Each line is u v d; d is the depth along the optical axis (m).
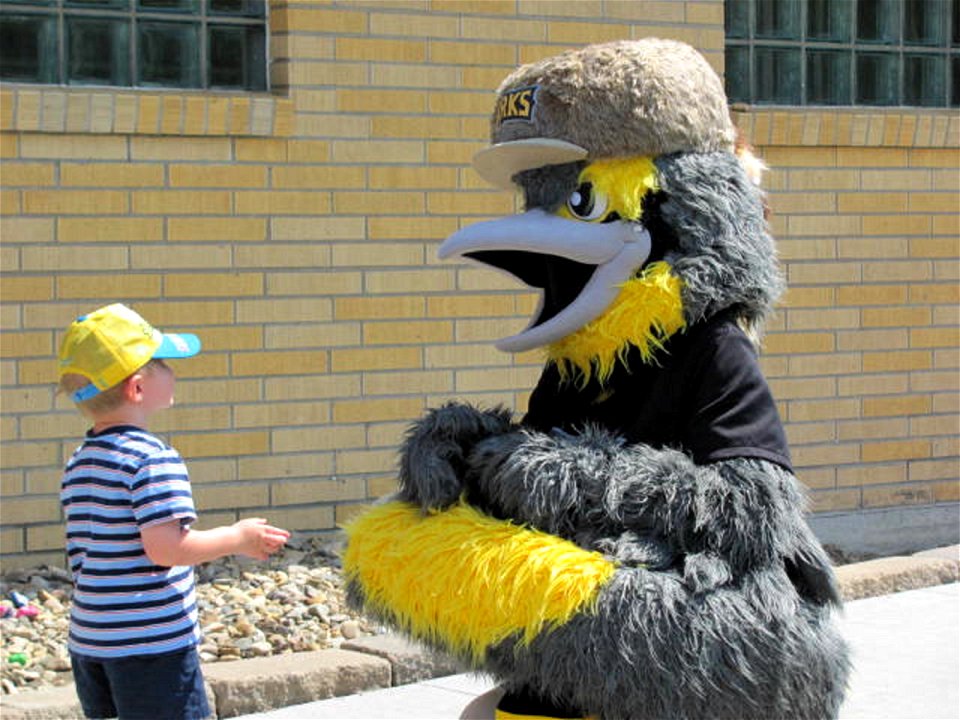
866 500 9.16
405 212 8.02
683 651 3.49
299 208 7.79
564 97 3.85
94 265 7.39
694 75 3.89
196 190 7.57
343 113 7.86
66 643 6.46
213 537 4.40
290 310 7.79
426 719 5.82
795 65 9.10
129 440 4.44
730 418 3.67
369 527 3.92
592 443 3.69
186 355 4.65
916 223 9.23
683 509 3.55
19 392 7.27
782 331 8.91
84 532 4.42
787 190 8.88
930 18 9.45
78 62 7.50
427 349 8.09
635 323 3.80
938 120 9.17
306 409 7.84
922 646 6.93
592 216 3.85
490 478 3.75
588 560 3.55
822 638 3.70
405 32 7.97
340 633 6.73
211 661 6.33
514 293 8.27
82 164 7.34
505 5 8.19
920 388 9.28
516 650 3.64
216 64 7.80
